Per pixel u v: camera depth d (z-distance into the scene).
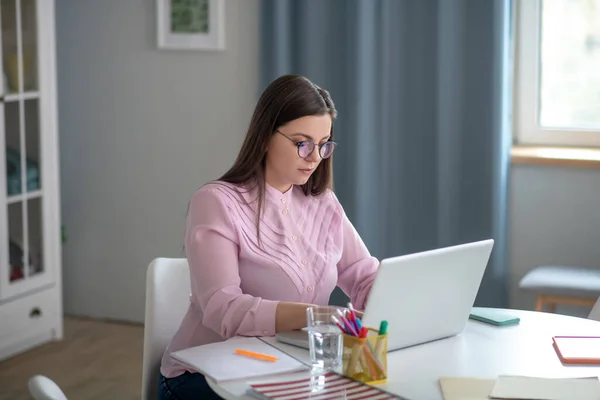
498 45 4.20
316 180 2.71
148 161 5.16
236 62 4.88
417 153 4.46
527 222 4.47
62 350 4.72
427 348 2.31
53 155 4.72
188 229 2.52
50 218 4.73
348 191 4.58
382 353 2.05
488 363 2.20
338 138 4.58
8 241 4.47
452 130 4.35
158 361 2.65
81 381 4.27
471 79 4.30
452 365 2.18
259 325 2.32
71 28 5.21
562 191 4.39
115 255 5.32
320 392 1.95
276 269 2.51
